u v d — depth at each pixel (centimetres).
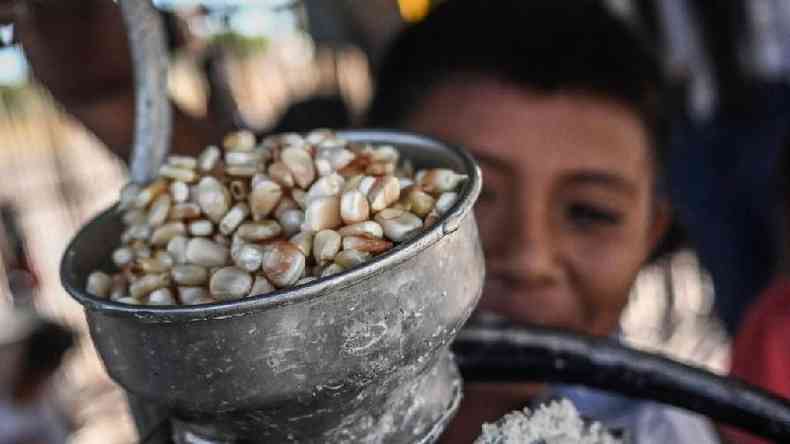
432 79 94
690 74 175
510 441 51
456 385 51
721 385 58
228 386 40
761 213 173
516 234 89
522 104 88
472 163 49
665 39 174
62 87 93
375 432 45
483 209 91
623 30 97
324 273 42
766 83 168
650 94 97
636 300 235
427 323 42
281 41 323
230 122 142
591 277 92
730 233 181
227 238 48
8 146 317
